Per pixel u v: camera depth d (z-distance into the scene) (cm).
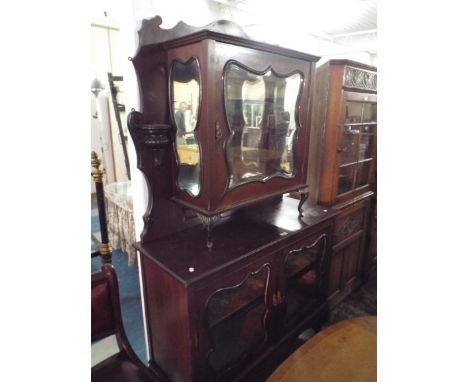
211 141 101
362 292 220
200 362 110
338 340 109
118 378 95
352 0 173
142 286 129
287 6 174
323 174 175
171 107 113
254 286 127
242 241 125
